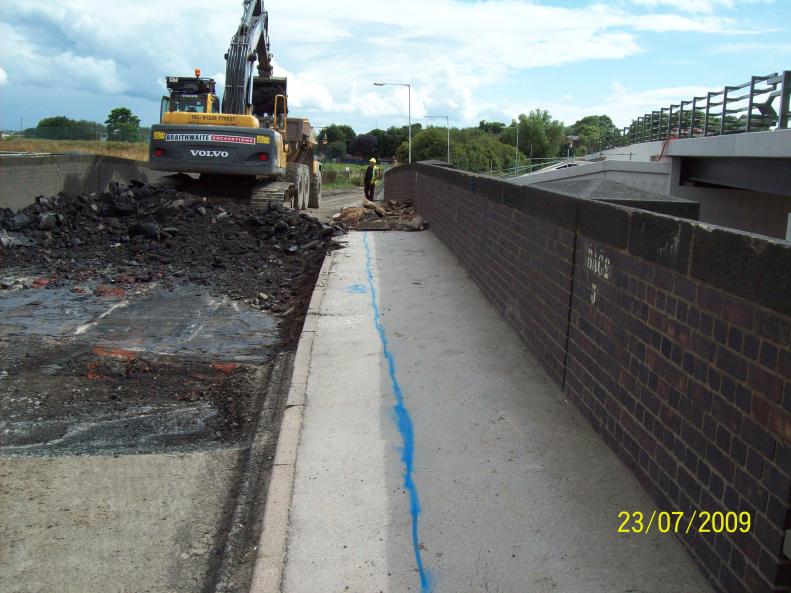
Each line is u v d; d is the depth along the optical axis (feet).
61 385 20.62
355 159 464.24
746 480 9.72
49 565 12.18
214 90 60.59
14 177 43.91
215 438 17.61
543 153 373.40
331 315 25.77
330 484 13.85
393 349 21.86
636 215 13.53
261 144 54.34
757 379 9.48
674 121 111.86
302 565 11.41
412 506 13.02
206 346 24.63
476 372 19.81
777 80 66.44
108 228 42.24
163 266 36.94
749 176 78.59
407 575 11.12
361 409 17.35
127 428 18.04
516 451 15.05
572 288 17.51
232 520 13.44
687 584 10.72
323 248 42.04
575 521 12.41
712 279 10.67
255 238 43.60
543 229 19.99
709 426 10.75
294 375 19.69
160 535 13.11
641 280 13.34
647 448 13.12
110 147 154.20
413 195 63.21
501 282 25.43
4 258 36.01
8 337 24.57
